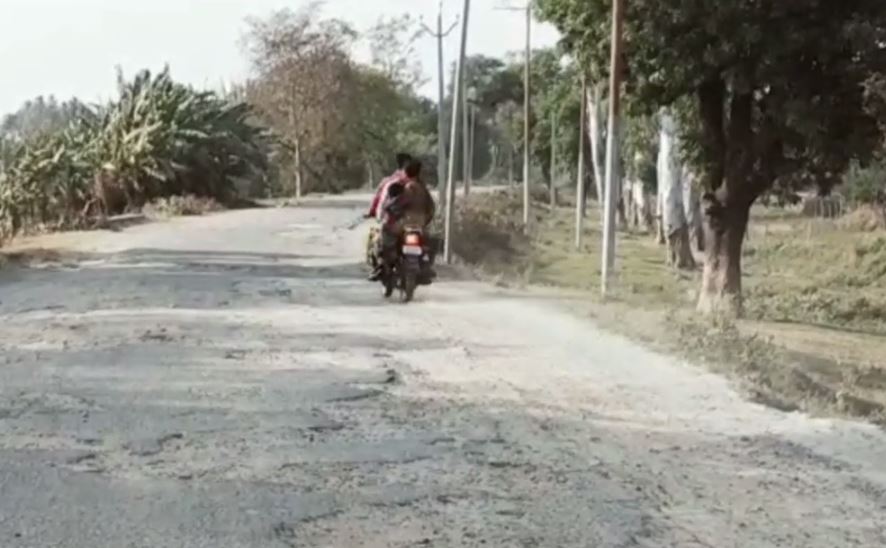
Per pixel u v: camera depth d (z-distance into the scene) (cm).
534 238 4931
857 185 6175
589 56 2356
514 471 732
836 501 675
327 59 7206
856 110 2136
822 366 1523
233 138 4978
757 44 2038
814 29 2016
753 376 1075
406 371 1089
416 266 1675
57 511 632
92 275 2052
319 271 2164
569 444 806
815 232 5828
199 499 659
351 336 1313
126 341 1244
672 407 935
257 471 721
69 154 3728
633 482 709
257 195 5969
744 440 824
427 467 738
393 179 1719
